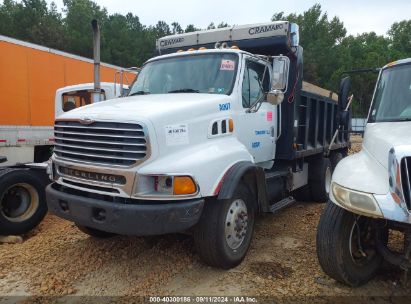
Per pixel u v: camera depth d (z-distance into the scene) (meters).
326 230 4.02
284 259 4.82
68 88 9.53
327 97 8.30
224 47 5.74
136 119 3.92
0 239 5.51
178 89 5.38
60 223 6.38
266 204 5.08
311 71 70.12
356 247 4.12
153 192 3.95
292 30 6.22
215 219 4.29
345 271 3.99
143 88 5.73
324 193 8.06
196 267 4.57
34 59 10.48
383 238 4.19
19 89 10.12
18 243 5.50
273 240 5.50
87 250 5.05
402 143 3.47
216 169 4.27
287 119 6.46
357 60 78.75
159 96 5.10
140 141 3.91
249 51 6.45
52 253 5.01
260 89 5.73
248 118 5.32
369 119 4.65
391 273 4.45
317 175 7.98
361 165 3.91
